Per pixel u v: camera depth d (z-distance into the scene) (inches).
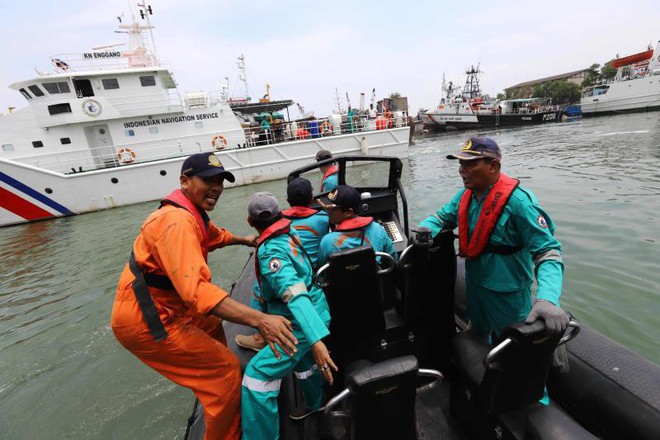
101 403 119.7
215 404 61.6
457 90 1668.3
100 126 482.0
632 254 174.9
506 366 49.3
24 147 454.6
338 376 74.3
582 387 69.0
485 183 62.0
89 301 200.4
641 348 115.8
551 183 346.3
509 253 62.6
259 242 64.0
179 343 57.9
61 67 451.5
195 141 510.6
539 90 2159.2
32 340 163.8
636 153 456.4
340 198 77.9
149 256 55.7
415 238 66.6
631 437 60.2
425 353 79.0
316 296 65.4
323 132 570.3
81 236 354.0
